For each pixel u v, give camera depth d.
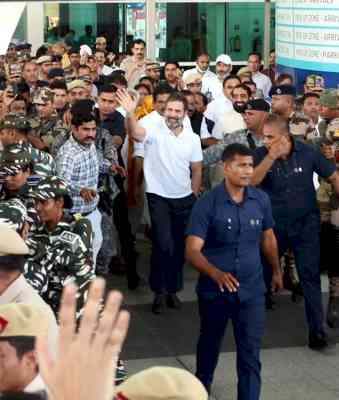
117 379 5.36
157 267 8.70
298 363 7.55
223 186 6.38
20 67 14.16
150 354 7.73
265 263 7.74
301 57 11.84
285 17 12.10
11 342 3.41
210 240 6.38
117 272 10.01
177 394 2.84
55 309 5.18
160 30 17.97
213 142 10.61
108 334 2.08
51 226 5.25
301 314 8.72
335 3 11.36
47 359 2.09
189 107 10.80
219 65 14.25
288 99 9.49
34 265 5.15
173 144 8.52
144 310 8.87
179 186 8.60
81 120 7.74
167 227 8.63
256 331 6.35
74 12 18.19
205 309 6.41
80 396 2.04
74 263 5.17
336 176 7.59
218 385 7.07
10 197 6.47
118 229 9.42
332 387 7.08
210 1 18.00
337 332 8.17
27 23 18.14
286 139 7.40
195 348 7.88
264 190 7.65
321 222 8.05
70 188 7.31
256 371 6.32
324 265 8.77
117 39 18.20
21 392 2.85
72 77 14.12
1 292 4.56
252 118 8.51
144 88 11.57
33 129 9.28
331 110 9.54
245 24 18.20
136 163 9.38
